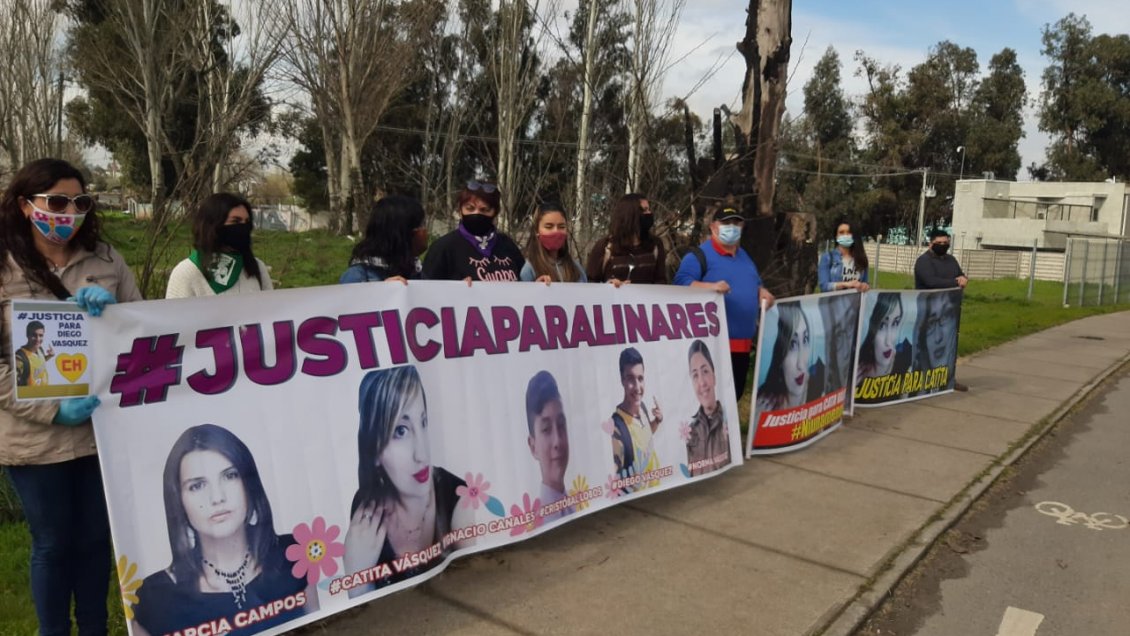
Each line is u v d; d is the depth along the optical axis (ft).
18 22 33.45
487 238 15.14
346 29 69.92
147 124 42.47
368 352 11.65
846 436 22.97
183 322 9.85
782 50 27.20
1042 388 31.89
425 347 12.48
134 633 9.25
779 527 15.74
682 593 12.75
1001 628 12.59
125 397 9.36
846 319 23.56
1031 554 15.55
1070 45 211.00
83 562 9.68
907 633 12.36
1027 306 72.79
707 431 17.88
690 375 17.58
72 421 8.93
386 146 94.63
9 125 30.53
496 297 13.75
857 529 15.83
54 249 9.27
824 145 188.44
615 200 29.71
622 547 14.47
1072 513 17.98
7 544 12.98
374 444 11.53
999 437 23.68
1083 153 213.05
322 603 10.78
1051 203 152.05
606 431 15.51
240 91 25.43
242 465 10.21
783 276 29.55
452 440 12.75
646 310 16.79
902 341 27.45
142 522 9.37
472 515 12.97
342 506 11.07
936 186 192.85
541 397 14.25
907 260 137.80
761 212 27.86
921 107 193.67
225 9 32.48
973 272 130.31
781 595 12.85
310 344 11.05
